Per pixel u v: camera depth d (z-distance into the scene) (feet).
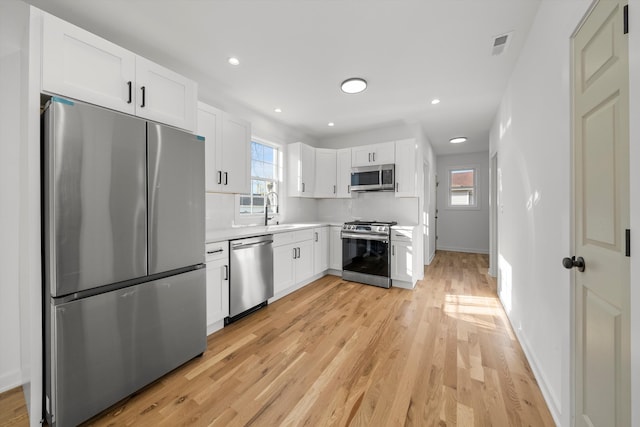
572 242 3.86
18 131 5.18
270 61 7.45
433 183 18.35
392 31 6.14
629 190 2.59
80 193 4.22
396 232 11.36
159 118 5.68
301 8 5.42
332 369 5.74
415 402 4.75
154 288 5.26
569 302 3.89
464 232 20.42
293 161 13.15
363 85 8.71
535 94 5.60
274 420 4.38
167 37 6.39
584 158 3.56
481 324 7.88
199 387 5.20
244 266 8.18
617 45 2.79
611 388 2.97
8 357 5.13
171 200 5.55
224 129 8.63
